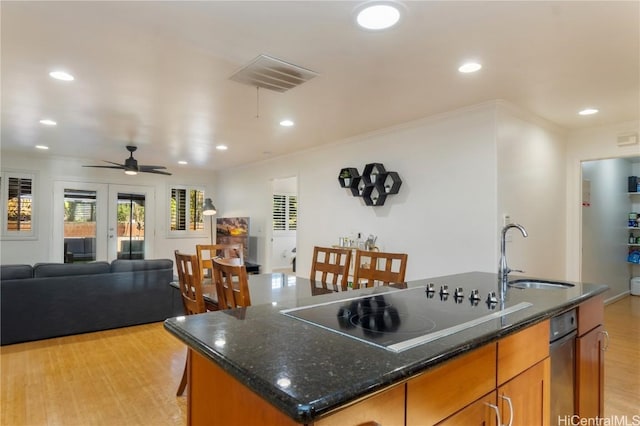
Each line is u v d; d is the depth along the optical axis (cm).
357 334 120
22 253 638
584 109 360
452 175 378
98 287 414
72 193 686
